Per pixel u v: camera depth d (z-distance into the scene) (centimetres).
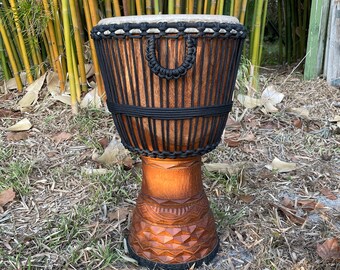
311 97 218
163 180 107
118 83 99
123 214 131
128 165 158
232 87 104
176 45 88
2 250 117
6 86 224
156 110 95
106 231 125
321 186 152
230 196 142
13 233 125
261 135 185
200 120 98
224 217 130
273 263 112
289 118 198
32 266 111
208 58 92
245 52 229
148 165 108
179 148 101
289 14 272
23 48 206
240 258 115
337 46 222
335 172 160
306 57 238
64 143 176
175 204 108
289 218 131
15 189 145
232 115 197
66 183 151
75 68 193
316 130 191
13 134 181
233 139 180
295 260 113
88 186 146
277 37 323
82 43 205
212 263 113
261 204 139
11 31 212
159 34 87
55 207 138
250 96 208
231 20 96
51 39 199
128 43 92
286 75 254
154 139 100
